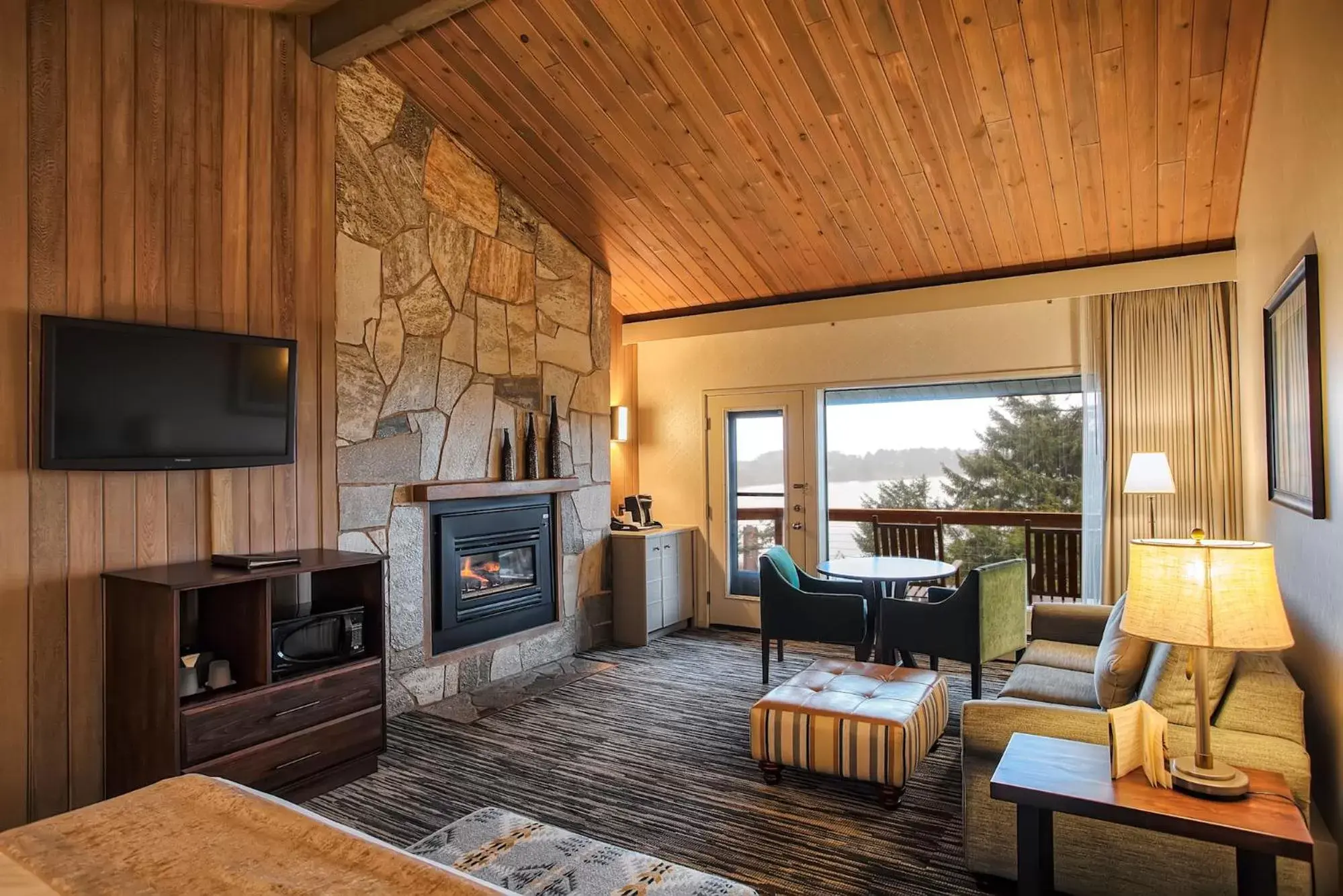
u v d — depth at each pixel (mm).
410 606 4215
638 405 6844
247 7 3510
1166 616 1935
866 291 5402
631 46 3637
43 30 2893
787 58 3535
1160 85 3355
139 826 1454
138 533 3135
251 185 3545
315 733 3170
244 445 3375
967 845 2490
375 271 4074
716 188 4574
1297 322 2482
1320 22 2131
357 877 1265
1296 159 2500
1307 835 1699
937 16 3195
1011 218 4359
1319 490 2209
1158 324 4824
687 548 6430
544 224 5215
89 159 3008
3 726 2775
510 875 2023
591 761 3504
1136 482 4551
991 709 2488
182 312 3287
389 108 4141
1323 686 2270
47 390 2801
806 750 3105
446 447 4461
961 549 9586
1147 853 2250
